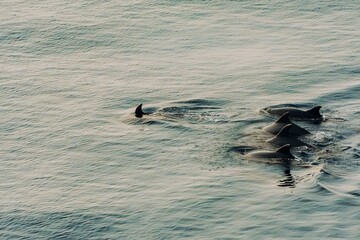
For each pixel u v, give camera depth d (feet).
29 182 219.20
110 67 302.04
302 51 313.94
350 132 242.17
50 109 265.75
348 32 333.83
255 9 359.25
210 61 304.50
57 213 202.28
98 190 213.25
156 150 234.38
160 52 315.58
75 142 241.76
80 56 314.76
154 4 365.81
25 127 252.83
